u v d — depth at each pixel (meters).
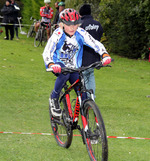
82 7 7.08
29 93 9.41
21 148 5.49
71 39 5.01
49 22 18.47
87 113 4.78
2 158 5.02
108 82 11.81
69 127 5.27
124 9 17.66
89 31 7.03
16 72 11.87
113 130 6.84
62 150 5.55
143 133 6.74
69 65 5.13
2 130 6.39
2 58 14.19
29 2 25.75
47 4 18.11
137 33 17.62
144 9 17.05
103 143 4.32
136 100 9.50
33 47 18.39
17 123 6.91
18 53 15.86
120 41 17.97
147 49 17.58
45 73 12.18
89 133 4.73
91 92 4.79
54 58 5.12
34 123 7.00
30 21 25.53
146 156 5.49
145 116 7.98
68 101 5.40
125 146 5.93
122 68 14.93
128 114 8.08
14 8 20.23
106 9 18.80
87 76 7.06
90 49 6.79
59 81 5.23
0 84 10.02
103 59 4.83
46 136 6.24
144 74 13.88
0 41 19.36
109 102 9.12
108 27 18.94
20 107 8.09
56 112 5.45
